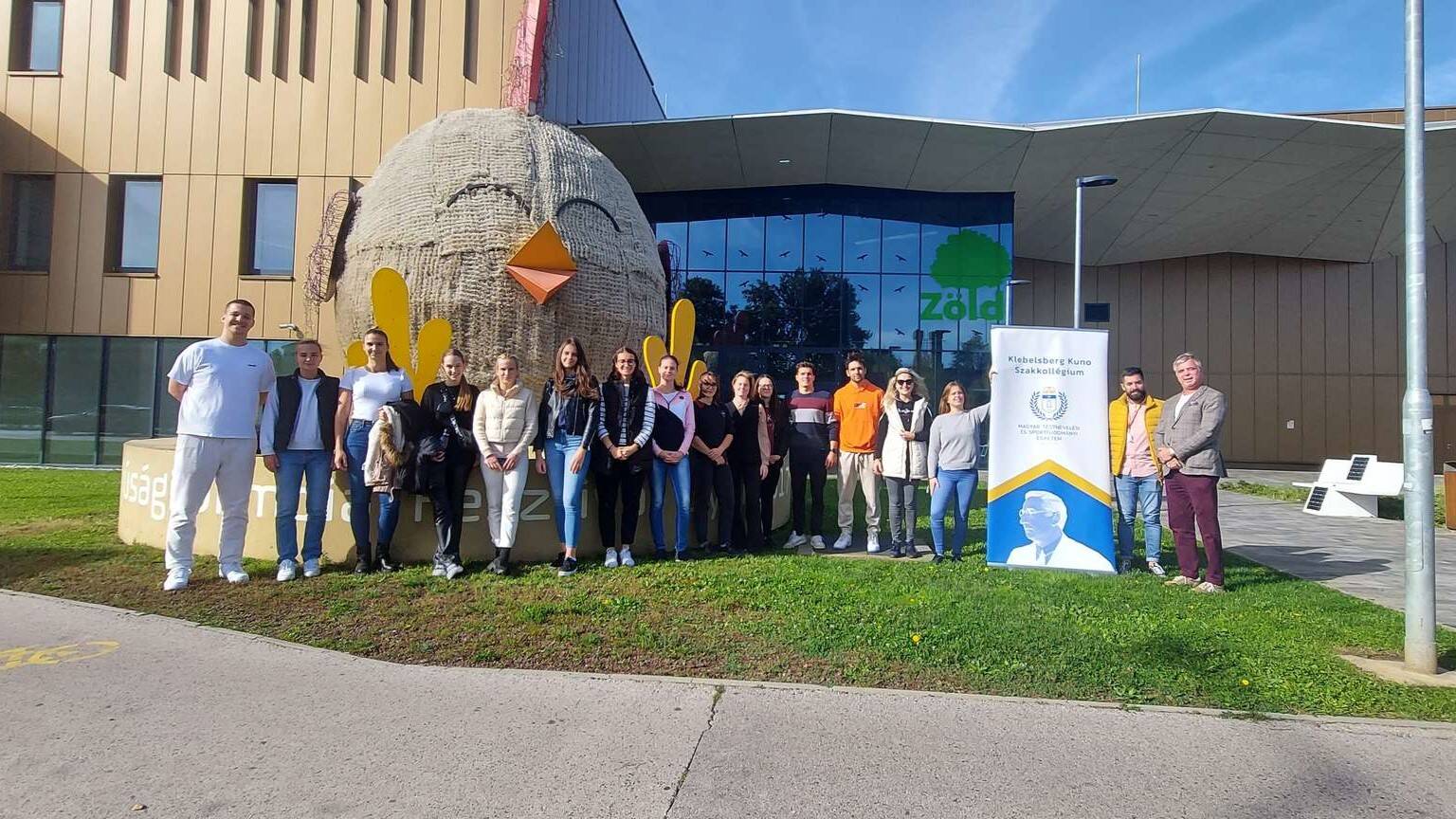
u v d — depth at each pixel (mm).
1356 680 4227
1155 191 20438
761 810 2787
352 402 6082
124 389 16703
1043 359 6906
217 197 16781
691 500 7289
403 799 2803
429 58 16891
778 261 21453
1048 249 25953
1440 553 8711
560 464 6164
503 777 2977
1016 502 6840
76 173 16828
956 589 5934
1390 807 2920
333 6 16938
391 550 6395
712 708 3678
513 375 6078
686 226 21672
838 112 16781
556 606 5172
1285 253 25516
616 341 7637
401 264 7035
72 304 16734
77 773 2939
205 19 16969
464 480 6164
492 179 7125
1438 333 25625
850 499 7797
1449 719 3750
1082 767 3182
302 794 2820
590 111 20516
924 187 20891
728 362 21328
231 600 5277
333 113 16828
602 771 3047
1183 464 6348
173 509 5598
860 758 3205
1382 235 23250
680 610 5219
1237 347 26328
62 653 4234
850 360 7875
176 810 2701
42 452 16641
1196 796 2965
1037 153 18250
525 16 11422
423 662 4234
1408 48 4676
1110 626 5102
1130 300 26953
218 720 3424
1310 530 10672
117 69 16906
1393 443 25578
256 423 5910
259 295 16641
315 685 3852
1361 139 17000
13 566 6211
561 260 7039
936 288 21156
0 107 16859
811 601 5469
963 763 3188
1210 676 4227
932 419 7633
